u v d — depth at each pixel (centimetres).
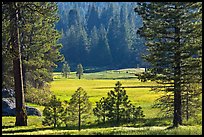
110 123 3591
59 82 11319
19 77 2836
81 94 3278
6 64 4044
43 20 5309
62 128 3178
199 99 3762
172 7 2888
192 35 2894
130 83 11050
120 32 19388
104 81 12250
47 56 6216
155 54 2936
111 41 19525
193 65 2848
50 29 5822
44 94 5612
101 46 18850
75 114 3294
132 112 3681
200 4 2855
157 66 2972
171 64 2936
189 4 2839
